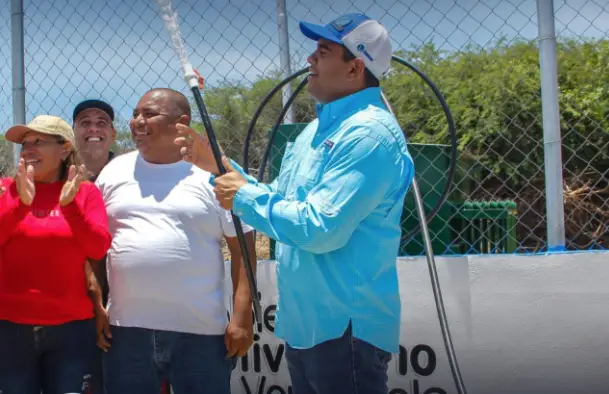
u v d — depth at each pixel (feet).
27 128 10.64
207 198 10.76
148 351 10.59
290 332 8.91
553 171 12.80
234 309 11.00
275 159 14.61
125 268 10.62
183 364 10.67
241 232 9.33
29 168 10.23
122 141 14.90
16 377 10.49
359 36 8.82
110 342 10.91
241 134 16.52
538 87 17.49
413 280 12.87
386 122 8.41
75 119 13.33
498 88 17.74
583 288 12.28
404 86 18.90
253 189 8.39
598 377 12.25
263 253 17.01
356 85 9.01
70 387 10.52
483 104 18.21
